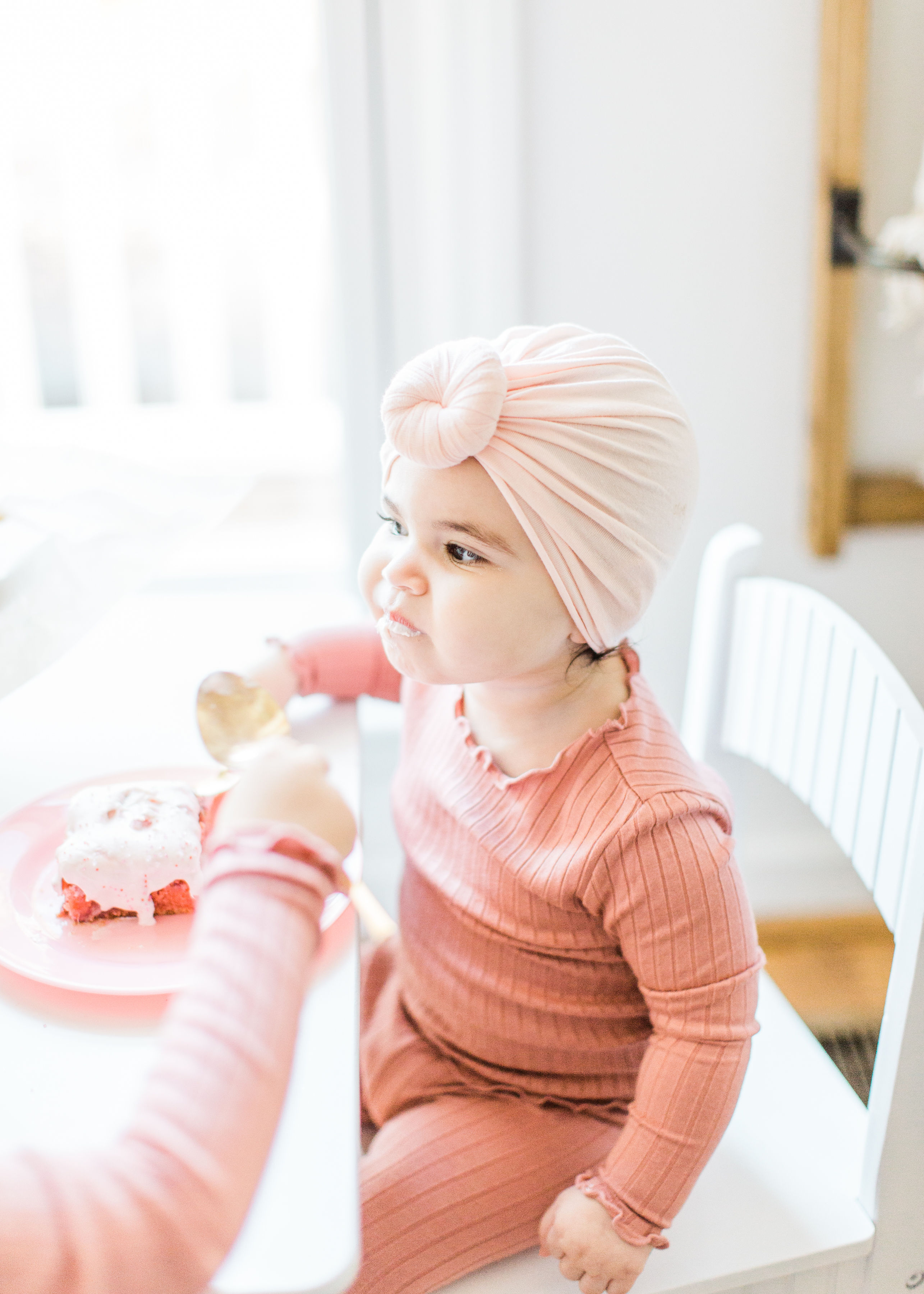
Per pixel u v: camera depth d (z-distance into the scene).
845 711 0.79
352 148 1.11
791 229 1.19
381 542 0.68
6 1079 0.52
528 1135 0.72
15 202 1.37
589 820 0.65
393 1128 0.73
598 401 0.60
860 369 1.23
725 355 1.23
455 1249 0.67
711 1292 0.66
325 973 0.60
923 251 1.14
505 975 0.73
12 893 0.66
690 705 1.00
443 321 1.16
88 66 1.33
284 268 1.44
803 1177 0.73
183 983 0.48
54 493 0.85
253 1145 0.40
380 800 1.35
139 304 1.48
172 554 0.80
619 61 1.10
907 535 1.33
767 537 1.31
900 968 0.67
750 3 1.10
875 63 1.13
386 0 1.05
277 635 0.96
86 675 1.04
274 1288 0.42
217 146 1.41
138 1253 0.37
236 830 0.46
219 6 1.32
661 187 1.15
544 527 0.60
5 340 1.41
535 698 0.69
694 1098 0.63
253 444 1.50
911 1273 0.72
